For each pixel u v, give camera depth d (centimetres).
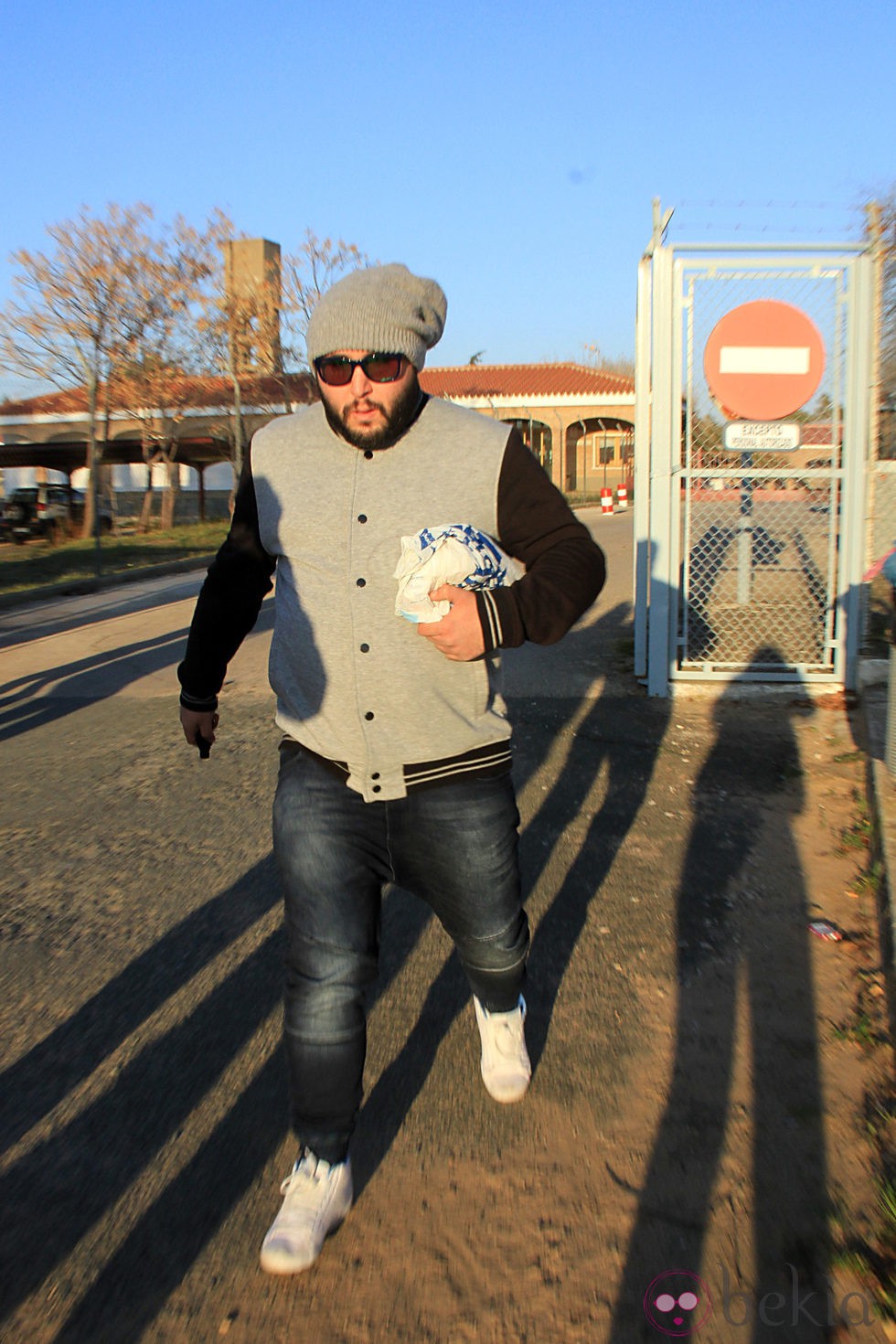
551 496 217
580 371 4806
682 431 693
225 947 373
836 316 662
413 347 208
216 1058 304
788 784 525
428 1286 219
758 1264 222
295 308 2730
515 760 575
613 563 1491
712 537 735
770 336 666
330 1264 226
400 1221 237
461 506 217
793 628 748
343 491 220
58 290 2392
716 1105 275
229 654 248
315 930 224
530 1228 234
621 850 448
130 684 827
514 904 244
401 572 204
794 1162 252
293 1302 216
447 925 248
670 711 666
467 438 218
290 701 232
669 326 666
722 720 645
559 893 408
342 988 223
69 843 479
